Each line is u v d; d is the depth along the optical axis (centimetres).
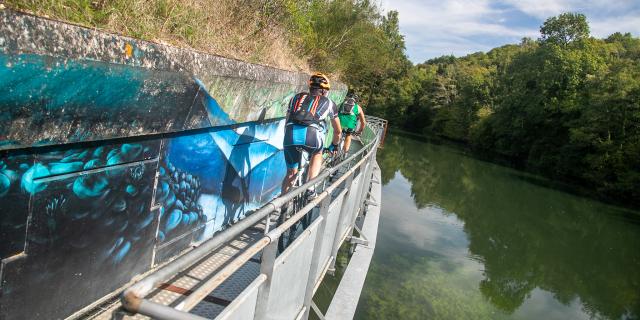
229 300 300
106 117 243
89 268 270
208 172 405
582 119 3788
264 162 549
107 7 279
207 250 142
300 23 953
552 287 1080
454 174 3022
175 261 129
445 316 690
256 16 600
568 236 1773
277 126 565
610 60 5109
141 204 309
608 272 1357
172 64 282
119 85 240
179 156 348
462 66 9650
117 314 118
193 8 411
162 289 301
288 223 227
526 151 4894
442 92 7944
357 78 2633
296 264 276
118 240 292
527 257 1292
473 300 812
